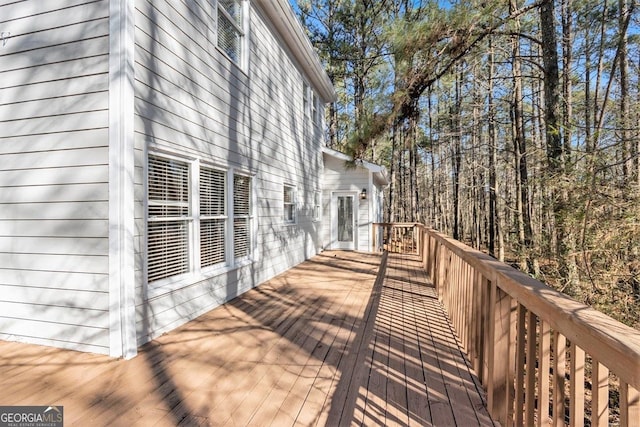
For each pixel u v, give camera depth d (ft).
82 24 9.98
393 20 14.93
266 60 20.30
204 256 14.23
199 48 13.48
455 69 16.26
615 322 3.87
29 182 10.46
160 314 11.28
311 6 44.80
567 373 12.30
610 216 11.77
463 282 10.16
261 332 11.63
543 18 15.38
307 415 6.91
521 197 25.72
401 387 7.68
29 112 10.48
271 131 21.06
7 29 10.69
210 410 7.11
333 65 44.70
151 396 7.65
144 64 10.48
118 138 9.61
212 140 14.38
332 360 9.46
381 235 42.16
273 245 21.27
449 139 41.93
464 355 9.35
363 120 16.61
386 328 11.50
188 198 13.00
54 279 10.22
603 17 20.08
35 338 10.44
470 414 6.68
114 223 9.61
